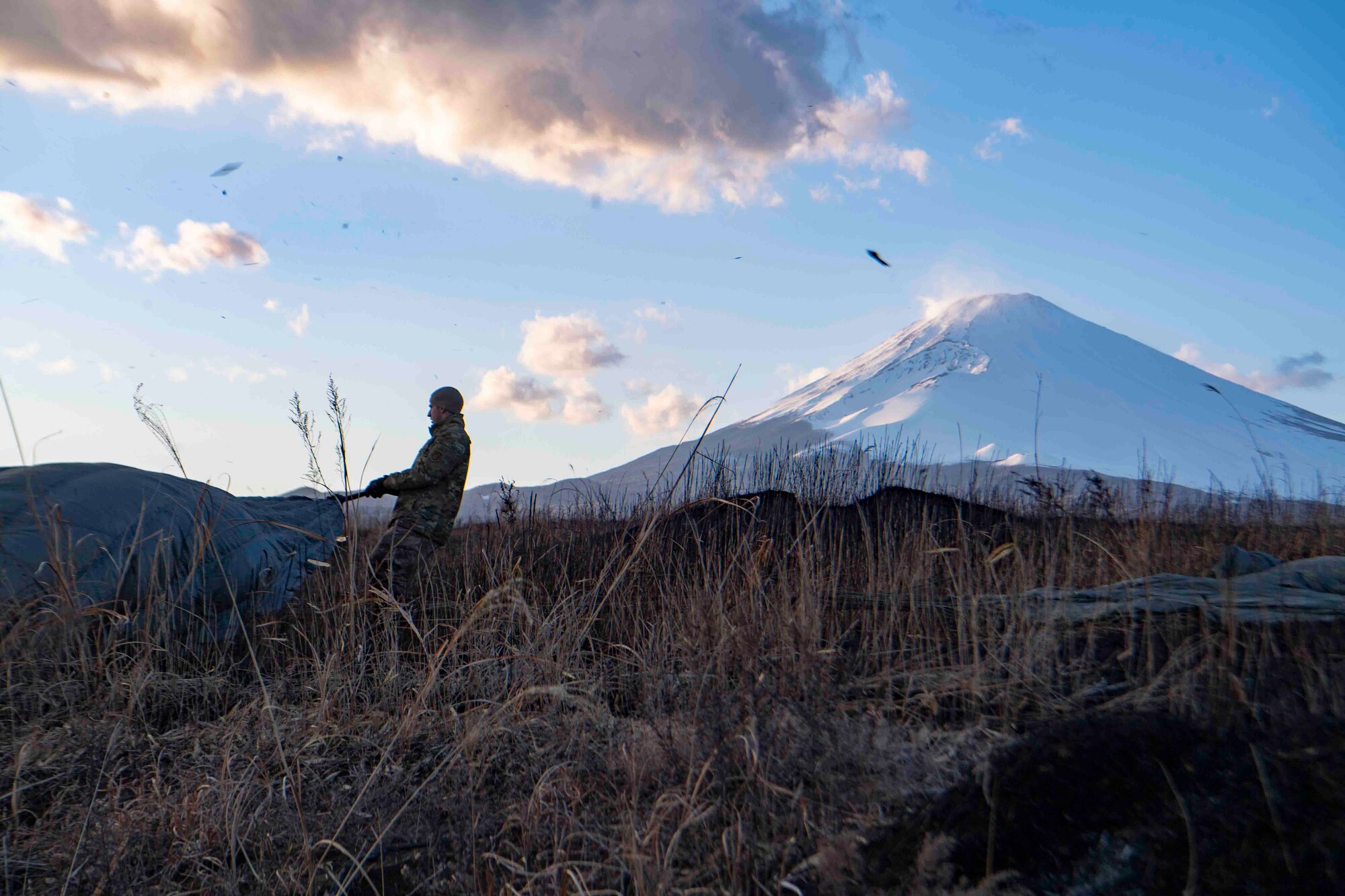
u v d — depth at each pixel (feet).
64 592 12.54
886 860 6.56
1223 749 6.37
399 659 13.30
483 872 7.68
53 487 15.62
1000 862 5.99
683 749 8.89
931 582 15.51
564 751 9.93
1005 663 11.64
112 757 10.62
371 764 10.64
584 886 7.02
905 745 9.14
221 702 13.06
